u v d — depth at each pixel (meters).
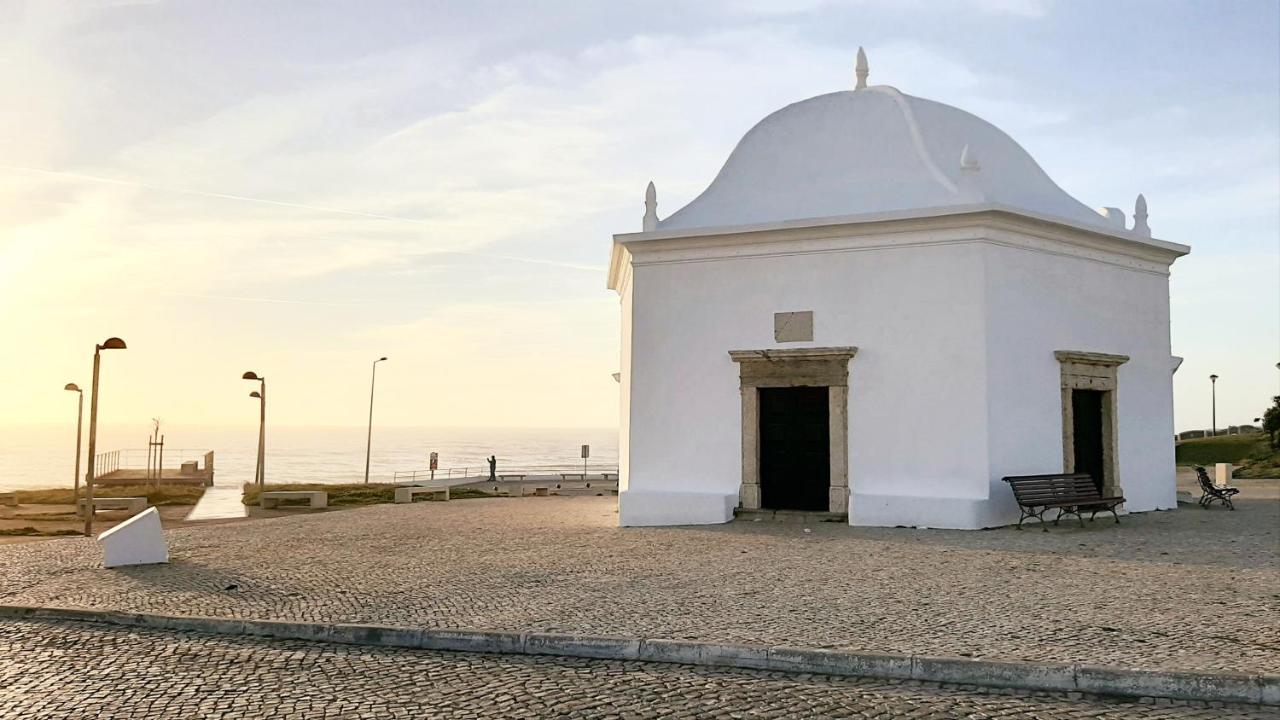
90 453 18.28
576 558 12.41
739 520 16.45
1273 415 47.19
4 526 20.95
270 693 6.38
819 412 16.55
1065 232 16.70
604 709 5.99
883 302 16.08
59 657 7.43
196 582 10.73
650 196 17.98
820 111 18.58
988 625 8.05
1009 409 15.68
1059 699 6.26
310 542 14.66
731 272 17.06
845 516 15.92
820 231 16.39
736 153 18.84
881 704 6.11
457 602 9.28
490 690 6.44
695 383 17.16
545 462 128.00
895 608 8.82
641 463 17.34
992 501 15.21
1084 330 17.19
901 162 17.36
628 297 19.72
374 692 6.40
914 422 15.73
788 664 6.98
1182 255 18.97
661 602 9.20
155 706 6.08
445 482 47.69
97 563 12.48
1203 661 6.77
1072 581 10.27
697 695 6.31
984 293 15.46
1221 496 19.06
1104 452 17.55
